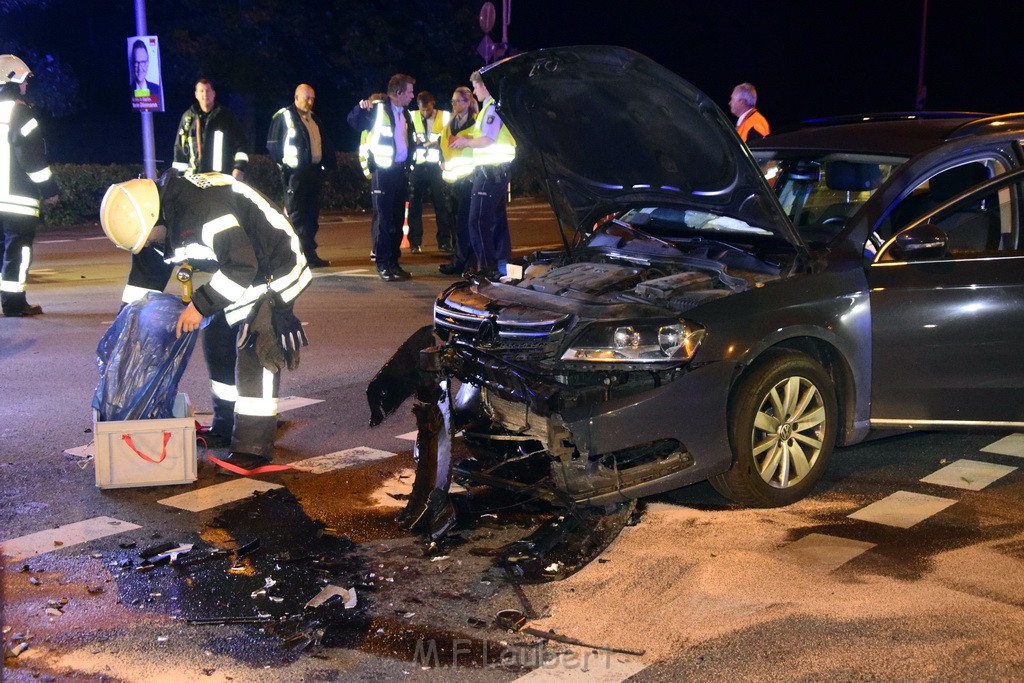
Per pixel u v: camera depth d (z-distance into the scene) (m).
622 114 5.20
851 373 5.34
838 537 4.84
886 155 5.87
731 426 4.97
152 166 18.36
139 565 4.64
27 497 5.48
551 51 4.94
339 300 11.27
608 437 4.73
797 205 6.05
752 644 3.88
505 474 5.37
